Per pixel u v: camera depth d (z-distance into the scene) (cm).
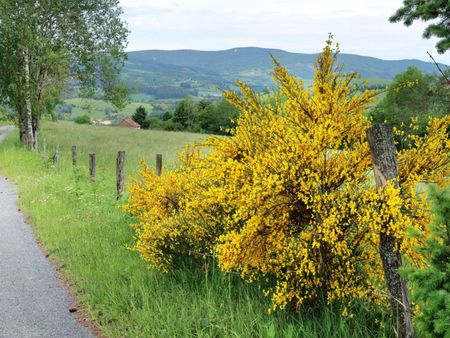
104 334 536
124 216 995
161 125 11138
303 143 477
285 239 499
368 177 498
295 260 499
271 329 445
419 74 6494
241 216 516
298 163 476
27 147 3075
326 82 524
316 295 491
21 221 1152
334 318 479
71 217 1105
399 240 434
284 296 482
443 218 317
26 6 2820
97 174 1780
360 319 478
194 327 511
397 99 3950
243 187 496
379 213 441
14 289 695
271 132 501
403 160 491
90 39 3041
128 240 870
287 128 515
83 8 2975
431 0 1122
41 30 2903
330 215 456
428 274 311
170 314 525
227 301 548
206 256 646
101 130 5722
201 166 575
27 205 1310
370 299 485
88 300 627
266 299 546
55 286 703
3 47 2816
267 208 488
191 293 577
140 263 719
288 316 496
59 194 1395
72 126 6284
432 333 309
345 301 500
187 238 634
